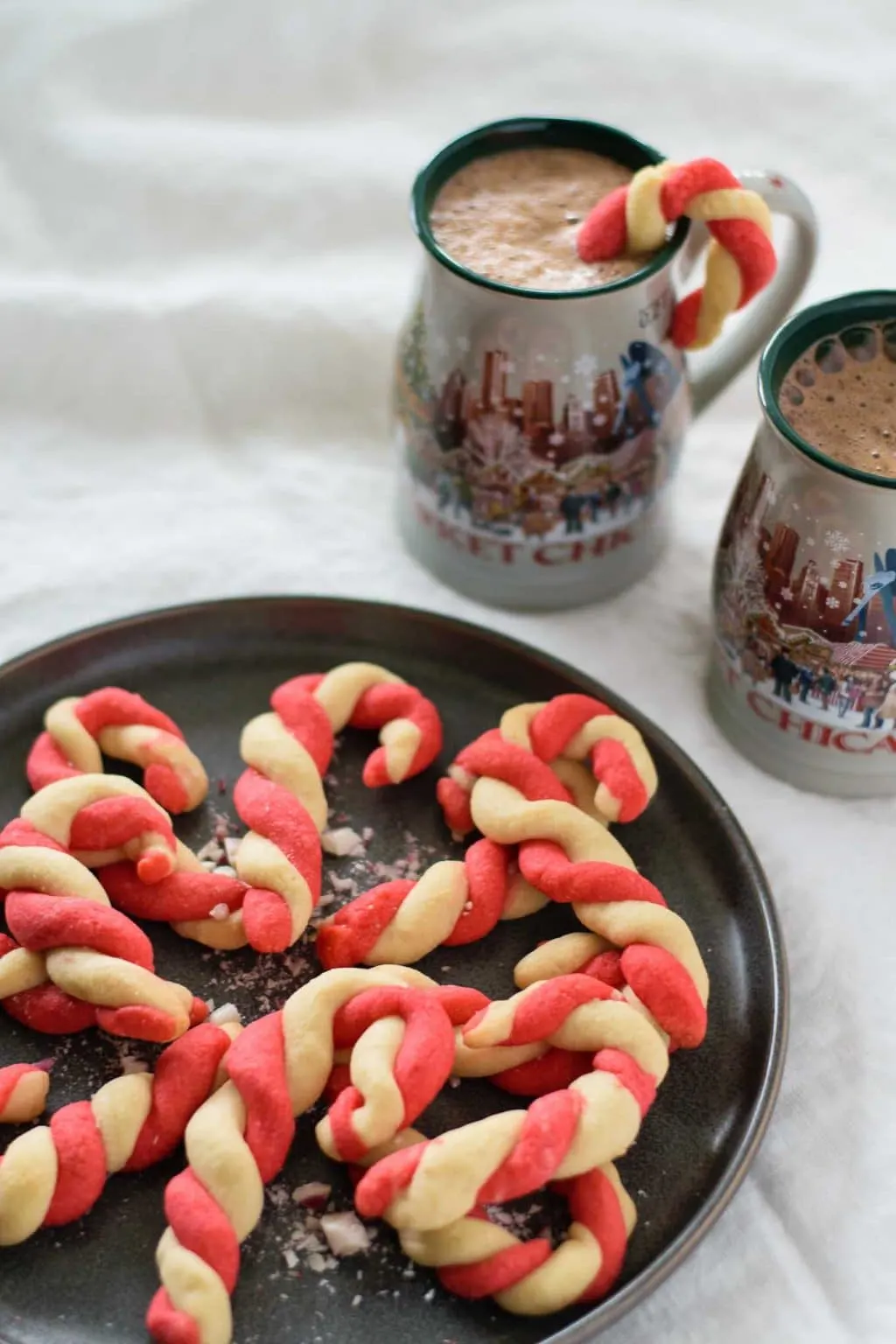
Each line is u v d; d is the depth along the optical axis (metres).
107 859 0.53
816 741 0.56
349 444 0.67
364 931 0.52
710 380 0.60
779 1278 0.49
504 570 0.60
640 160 0.58
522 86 0.74
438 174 0.57
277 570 0.63
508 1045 0.49
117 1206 0.48
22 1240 0.47
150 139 0.71
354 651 0.59
